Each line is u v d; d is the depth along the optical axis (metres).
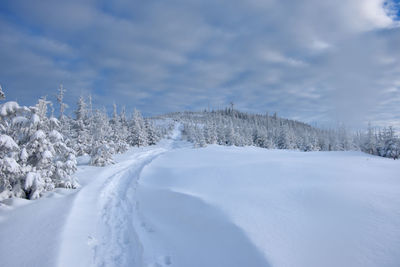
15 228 6.03
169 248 5.66
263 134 63.38
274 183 9.77
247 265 4.46
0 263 4.45
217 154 25.38
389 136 35.44
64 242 5.33
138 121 50.16
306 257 4.37
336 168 12.27
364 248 4.37
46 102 10.59
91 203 8.86
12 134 8.87
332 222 5.55
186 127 91.00
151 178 14.35
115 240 6.22
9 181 8.39
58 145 10.42
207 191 9.90
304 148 61.31
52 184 9.88
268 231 5.52
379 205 6.11
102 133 28.06
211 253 5.16
